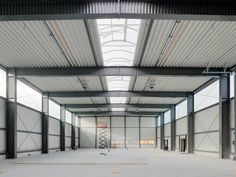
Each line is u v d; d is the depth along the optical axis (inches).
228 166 711.7
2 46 717.9
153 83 1127.0
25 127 1083.9
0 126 879.1
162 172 590.9
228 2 456.1
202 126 1200.8
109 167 687.1
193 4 455.8
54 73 919.7
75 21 569.9
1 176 532.7
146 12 454.9
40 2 458.9
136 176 530.3
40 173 571.8
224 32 618.8
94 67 912.9
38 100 1261.1
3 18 470.3
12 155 916.6
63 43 699.4
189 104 1323.8
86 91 1311.5
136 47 731.4
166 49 739.4
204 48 725.9
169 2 455.8
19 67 924.0
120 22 603.2
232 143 930.1
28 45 711.7
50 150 1432.1
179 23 574.2
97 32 633.0
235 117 882.8
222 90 957.2
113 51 782.5
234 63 863.1
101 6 457.1
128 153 1354.6
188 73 915.4
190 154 1253.7
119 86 1233.4
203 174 561.6
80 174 557.0
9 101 924.0
